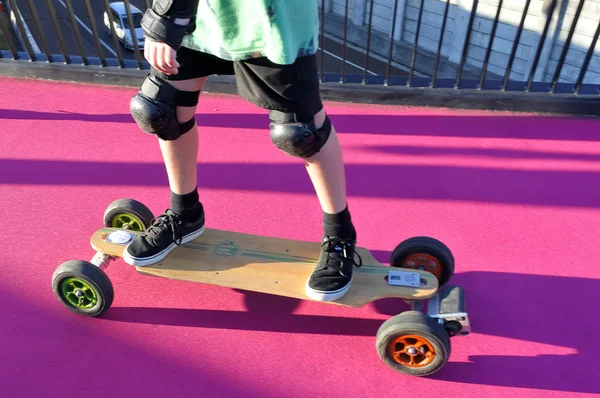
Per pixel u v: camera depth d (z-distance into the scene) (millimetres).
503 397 1687
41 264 2166
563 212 2506
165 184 2672
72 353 1810
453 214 2492
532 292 2076
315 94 1510
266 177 2734
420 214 2494
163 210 2486
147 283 2084
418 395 1689
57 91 3492
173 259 1898
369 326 1922
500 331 1912
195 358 1800
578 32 10750
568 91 3275
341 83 3418
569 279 2137
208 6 1392
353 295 1766
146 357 1800
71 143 2969
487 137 3080
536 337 1890
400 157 2898
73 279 1825
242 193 2617
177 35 1277
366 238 2346
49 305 1984
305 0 1374
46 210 2469
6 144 2941
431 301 1784
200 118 3232
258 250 1956
